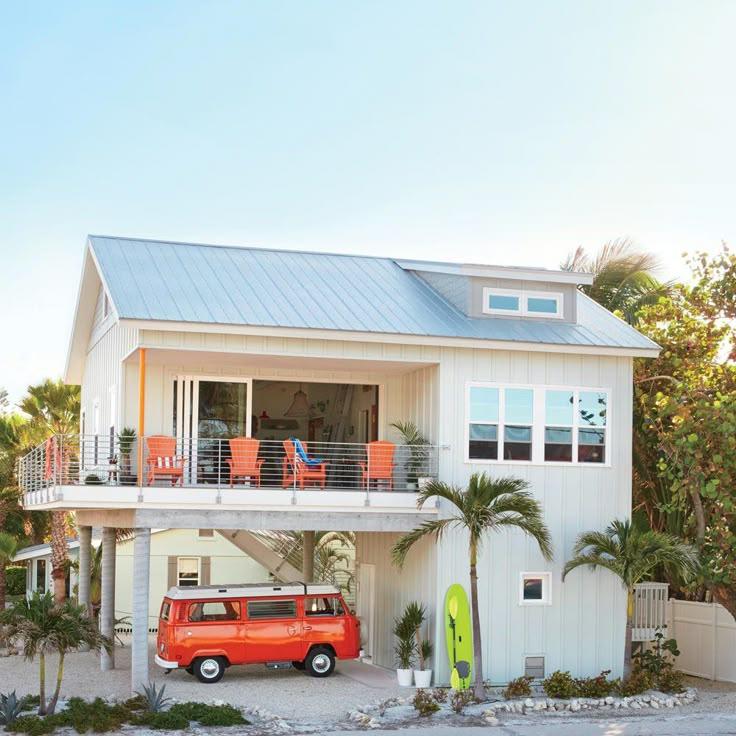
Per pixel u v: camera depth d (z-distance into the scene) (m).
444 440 21.50
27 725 16.39
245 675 21.75
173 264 23.78
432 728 17.17
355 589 26.00
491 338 21.50
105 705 17.78
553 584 21.81
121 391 21.95
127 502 19.20
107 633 23.06
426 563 21.50
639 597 22.78
